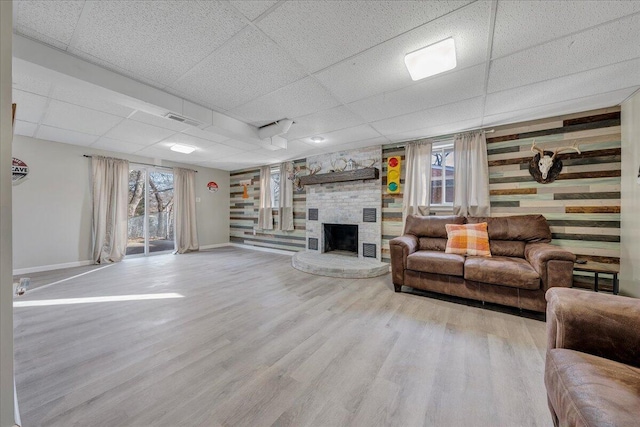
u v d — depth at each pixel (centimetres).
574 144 288
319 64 197
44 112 286
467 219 336
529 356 176
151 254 557
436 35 166
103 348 185
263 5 142
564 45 174
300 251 535
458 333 209
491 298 255
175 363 168
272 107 277
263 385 148
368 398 138
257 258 528
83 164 448
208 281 359
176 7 142
